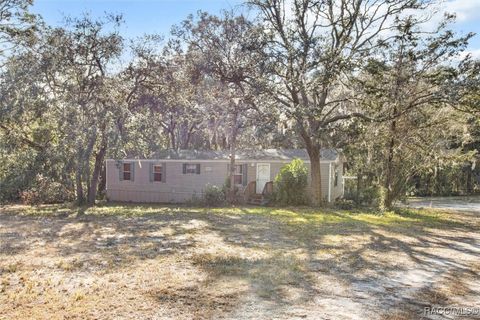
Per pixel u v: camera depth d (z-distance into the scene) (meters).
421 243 9.66
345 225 12.18
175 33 16.98
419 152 15.63
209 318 4.60
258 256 7.85
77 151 15.88
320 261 7.57
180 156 20.36
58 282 5.90
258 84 15.51
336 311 4.97
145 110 17.73
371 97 14.73
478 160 19.50
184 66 17.31
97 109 15.52
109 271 6.55
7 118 14.85
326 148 19.94
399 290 5.95
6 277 6.14
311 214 14.73
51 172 18.00
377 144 16.22
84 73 15.71
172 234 10.14
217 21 16.14
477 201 23.95
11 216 13.55
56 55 15.01
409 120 15.21
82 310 4.76
